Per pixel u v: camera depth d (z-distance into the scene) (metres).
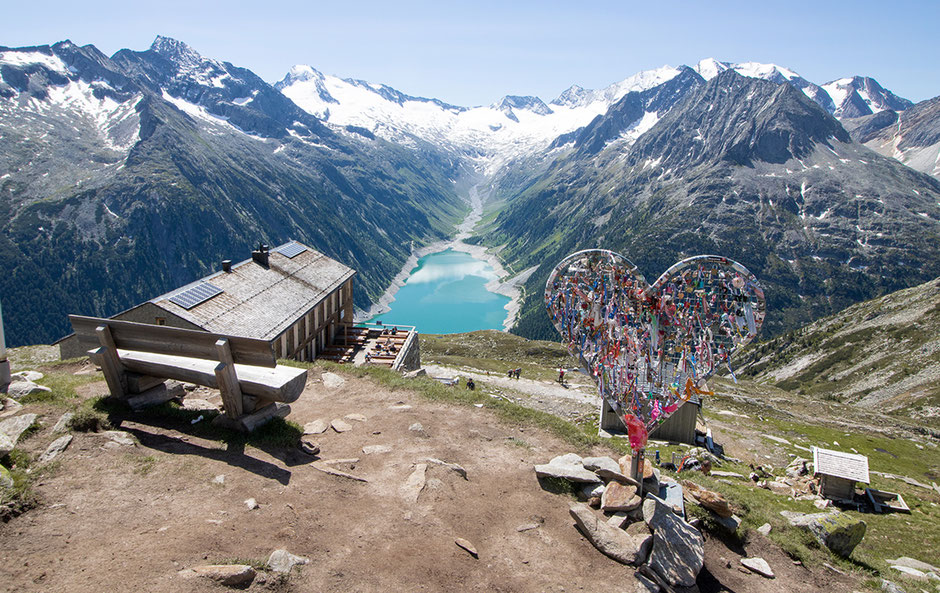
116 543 9.22
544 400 58.69
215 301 36.41
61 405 14.29
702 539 12.25
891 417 88.50
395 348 47.47
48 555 8.73
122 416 14.37
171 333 13.78
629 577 10.72
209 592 8.20
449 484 13.17
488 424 18.03
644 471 13.42
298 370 14.87
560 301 12.80
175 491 11.20
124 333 14.41
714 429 58.38
